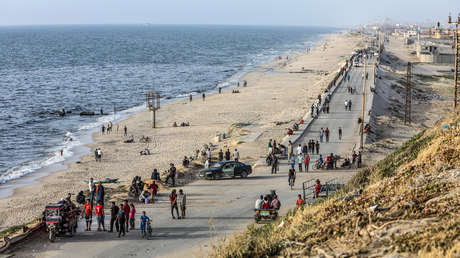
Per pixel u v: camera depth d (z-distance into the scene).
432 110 77.94
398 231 12.03
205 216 26.25
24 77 129.38
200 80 125.62
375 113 68.50
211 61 186.75
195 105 84.88
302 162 40.31
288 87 106.31
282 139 51.78
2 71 144.50
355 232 12.83
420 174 17.53
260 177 36.81
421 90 99.06
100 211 23.77
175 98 95.50
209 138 59.56
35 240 22.33
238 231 22.12
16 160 50.81
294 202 28.39
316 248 12.58
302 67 147.88
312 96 87.38
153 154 52.03
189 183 35.31
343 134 54.00
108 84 116.56
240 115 74.06
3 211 33.72
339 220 14.04
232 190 32.59
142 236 22.67
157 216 26.58
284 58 197.25
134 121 72.06
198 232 23.31
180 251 20.59
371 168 25.91
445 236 10.85
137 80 125.00
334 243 12.70
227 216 26.14
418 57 178.62
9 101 90.50
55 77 130.00
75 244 21.92
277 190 32.22
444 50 169.50
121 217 22.80
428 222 12.07
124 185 36.72
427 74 129.12
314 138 52.41
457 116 29.55
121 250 21.09
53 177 43.50
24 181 42.62
